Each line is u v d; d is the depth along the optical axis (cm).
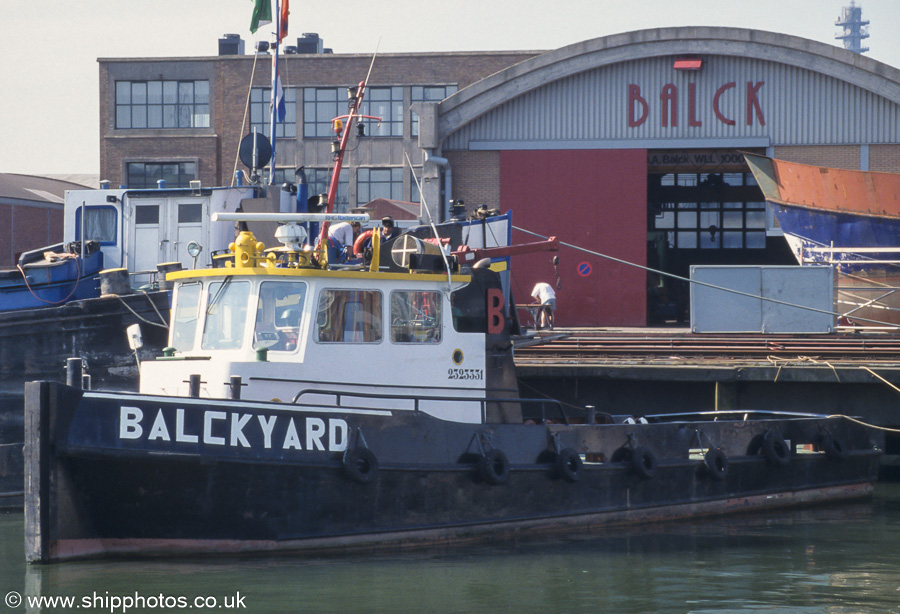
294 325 3916
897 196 9575
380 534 3916
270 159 6266
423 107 10381
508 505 4266
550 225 10406
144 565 3578
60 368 5366
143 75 16688
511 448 4281
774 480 5341
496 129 10494
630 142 10331
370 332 4053
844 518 5016
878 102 10062
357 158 16462
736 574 3759
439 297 4244
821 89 10150
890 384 6234
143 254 6094
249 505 3656
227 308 3966
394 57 16525
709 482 5034
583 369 6788
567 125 10412
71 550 3550
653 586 3556
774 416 6656
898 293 9356
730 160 12362
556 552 4062
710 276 8256
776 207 10194
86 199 6144
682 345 7550
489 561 3866
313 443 3753
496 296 4525
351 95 4694
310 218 3984
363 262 4297
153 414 3509
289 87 16588
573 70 10312
